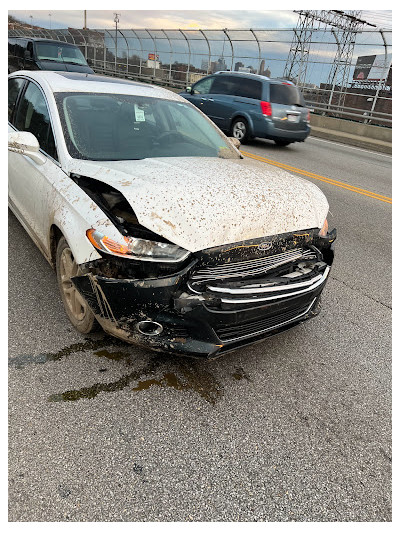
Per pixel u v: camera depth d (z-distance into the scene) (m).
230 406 2.34
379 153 13.96
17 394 2.22
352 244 5.32
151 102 3.47
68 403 2.21
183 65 23.92
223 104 11.34
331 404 2.48
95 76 3.74
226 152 3.41
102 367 2.50
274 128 10.61
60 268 2.81
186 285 2.16
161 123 3.36
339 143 15.39
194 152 3.22
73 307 2.77
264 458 2.04
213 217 2.25
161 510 1.73
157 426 2.13
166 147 3.14
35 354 2.54
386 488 1.98
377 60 16.30
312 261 2.71
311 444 2.17
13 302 3.05
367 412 2.46
